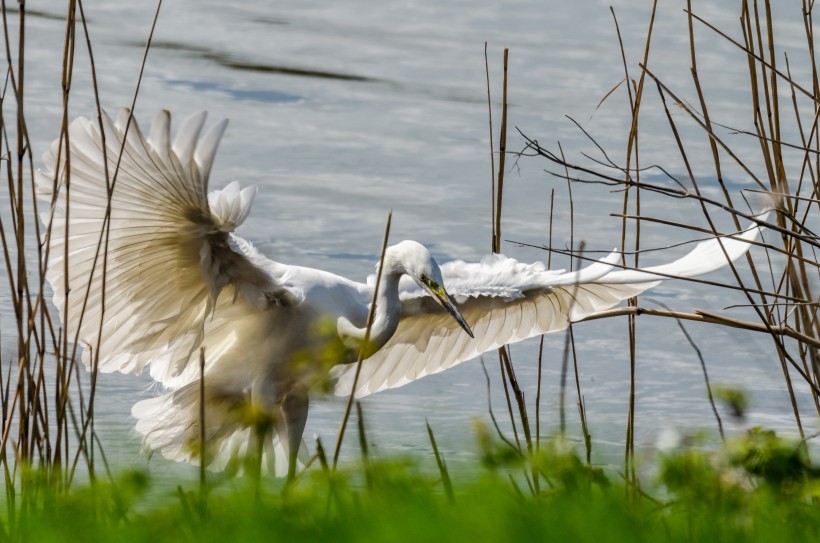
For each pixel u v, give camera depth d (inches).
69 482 305.3
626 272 419.5
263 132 880.9
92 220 362.3
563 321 457.4
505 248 715.4
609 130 932.6
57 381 353.1
